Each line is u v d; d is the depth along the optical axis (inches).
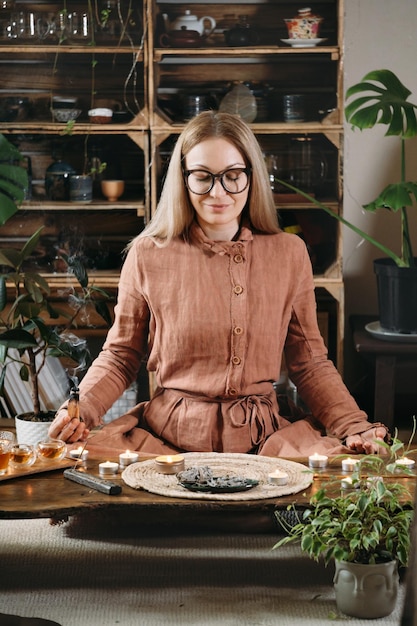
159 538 110.5
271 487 91.0
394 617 89.2
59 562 103.2
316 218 174.7
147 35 162.7
